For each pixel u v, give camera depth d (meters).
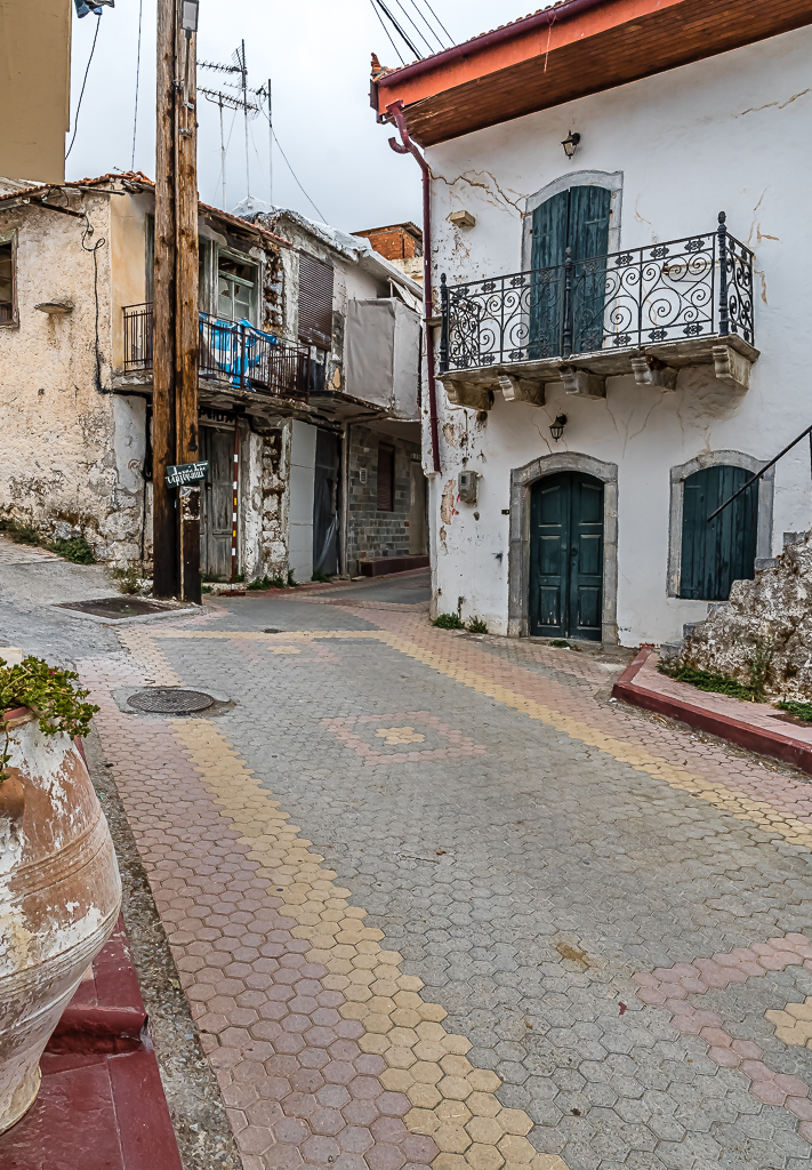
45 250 12.80
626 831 4.83
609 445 9.87
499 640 10.70
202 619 10.80
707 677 7.85
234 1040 2.86
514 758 6.08
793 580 7.45
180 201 10.98
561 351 9.18
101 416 12.41
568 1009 3.12
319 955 3.39
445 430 11.45
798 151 8.42
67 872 1.94
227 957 3.33
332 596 14.63
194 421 11.51
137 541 12.75
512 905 3.88
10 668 2.07
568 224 9.93
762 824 5.03
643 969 3.41
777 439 8.61
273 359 14.67
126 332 12.38
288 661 8.72
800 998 3.27
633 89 9.40
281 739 6.18
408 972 3.30
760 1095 2.73
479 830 4.73
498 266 10.60
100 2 5.82
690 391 9.19
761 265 8.67
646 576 9.66
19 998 1.82
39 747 1.98
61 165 5.81
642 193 9.39
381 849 4.41
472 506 11.20
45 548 12.98
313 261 16.78
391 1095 2.64
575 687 8.36
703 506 9.19
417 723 6.84
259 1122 2.50
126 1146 2.16
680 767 6.04
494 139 10.54
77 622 9.52
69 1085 2.38
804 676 7.22
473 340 10.12
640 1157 2.45
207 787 5.11
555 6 8.68
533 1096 2.67
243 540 14.80
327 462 17.31
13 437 13.48
